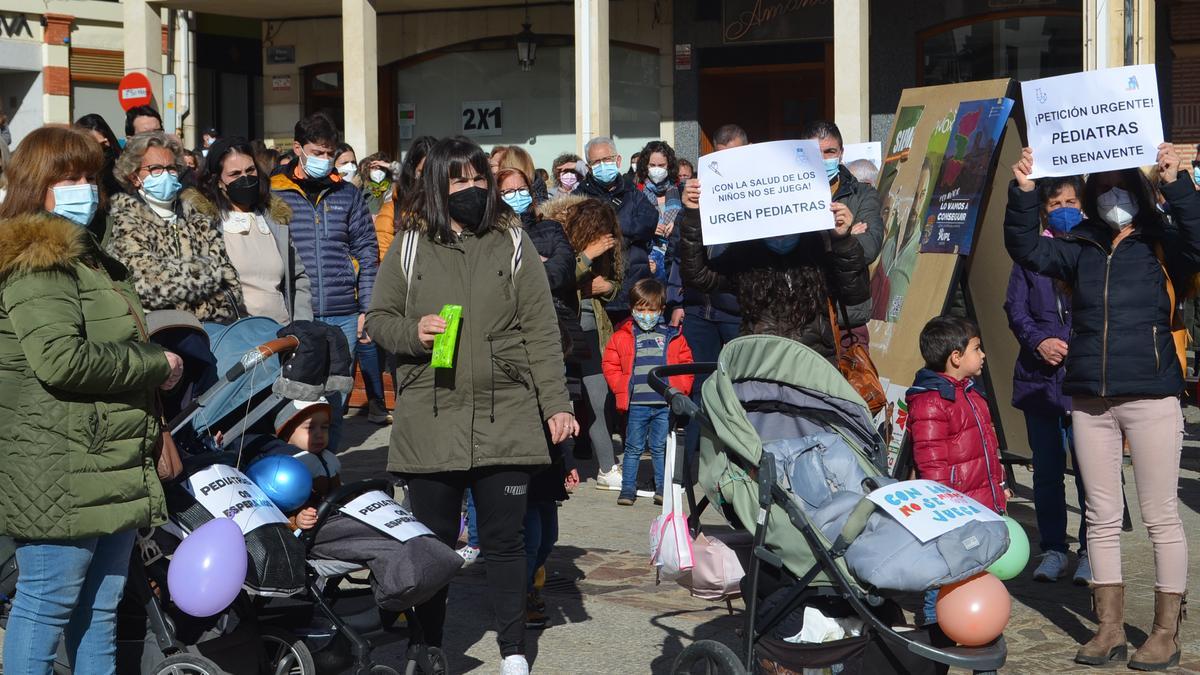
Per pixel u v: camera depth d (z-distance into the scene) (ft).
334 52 69.21
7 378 14.69
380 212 38.50
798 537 15.08
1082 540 24.53
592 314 31.09
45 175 15.19
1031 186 19.58
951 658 14.02
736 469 15.78
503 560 18.06
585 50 53.01
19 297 14.49
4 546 16.83
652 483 33.45
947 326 20.38
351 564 16.63
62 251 14.69
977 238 30.01
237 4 63.93
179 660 15.64
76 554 14.99
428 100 68.74
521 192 23.88
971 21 57.72
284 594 15.92
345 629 16.42
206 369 17.47
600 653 20.13
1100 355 19.54
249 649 16.07
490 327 17.79
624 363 31.07
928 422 20.13
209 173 23.88
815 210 17.98
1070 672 19.57
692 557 16.34
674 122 62.69
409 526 16.65
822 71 61.41
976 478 20.11
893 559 14.14
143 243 20.31
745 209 18.08
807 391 16.58
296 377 17.06
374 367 41.27
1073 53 56.44
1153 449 19.56
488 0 64.59
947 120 31.40
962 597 14.32
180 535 16.20
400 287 18.13
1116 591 20.11
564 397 18.10
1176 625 19.72
